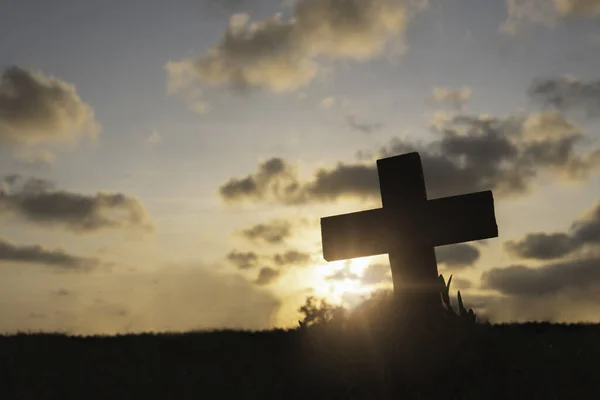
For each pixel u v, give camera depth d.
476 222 6.45
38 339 10.70
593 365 6.08
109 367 8.45
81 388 7.35
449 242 6.55
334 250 7.05
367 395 5.27
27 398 6.99
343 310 5.94
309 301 6.04
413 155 6.78
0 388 7.47
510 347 5.69
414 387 5.33
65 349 9.99
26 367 8.48
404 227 6.75
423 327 5.66
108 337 11.48
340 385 5.50
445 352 5.39
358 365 5.53
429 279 6.52
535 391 5.29
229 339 10.40
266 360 7.50
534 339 7.04
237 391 6.50
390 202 6.85
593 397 5.29
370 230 6.90
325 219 7.17
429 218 6.63
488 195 6.44
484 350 5.48
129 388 7.27
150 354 9.31
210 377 7.31
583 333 8.41
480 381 5.25
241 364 7.82
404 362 5.41
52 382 7.70
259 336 10.51
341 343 5.65
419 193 6.73
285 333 9.34
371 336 5.62
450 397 5.16
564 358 6.29
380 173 6.93
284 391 5.88
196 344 10.27
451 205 6.56
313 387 5.65
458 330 5.54
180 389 7.04
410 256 6.72
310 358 5.75
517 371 5.36
